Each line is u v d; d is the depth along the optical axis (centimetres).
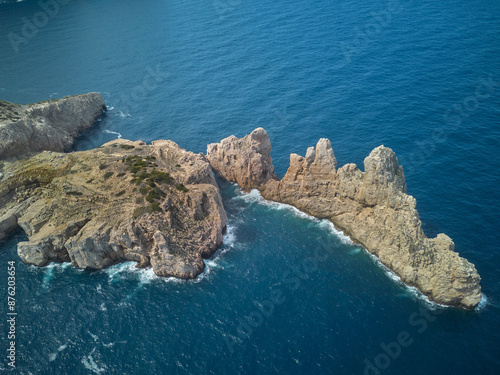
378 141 12319
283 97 14875
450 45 16325
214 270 9069
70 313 8369
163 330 7906
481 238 9119
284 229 9988
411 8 19762
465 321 7694
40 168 11294
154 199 9781
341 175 9662
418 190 10512
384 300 8175
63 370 7388
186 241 9269
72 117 14475
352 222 9562
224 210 10381
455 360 7088
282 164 12006
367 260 9056
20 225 10088
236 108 14650
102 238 9175
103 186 10419
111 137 14062
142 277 9062
